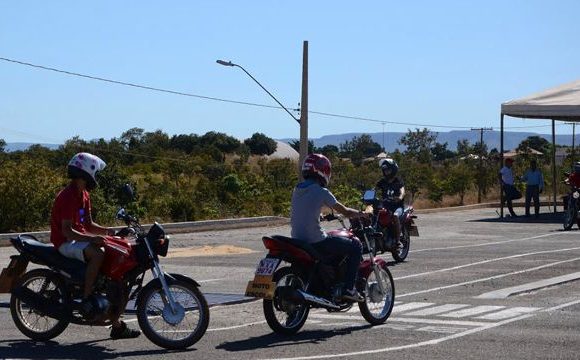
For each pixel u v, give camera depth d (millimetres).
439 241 24094
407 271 17031
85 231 10297
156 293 9992
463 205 42188
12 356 9500
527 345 9969
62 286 10055
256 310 12641
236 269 18078
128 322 11414
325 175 11023
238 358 9398
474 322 11477
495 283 15156
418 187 46938
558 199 44969
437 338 10430
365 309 11305
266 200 40375
